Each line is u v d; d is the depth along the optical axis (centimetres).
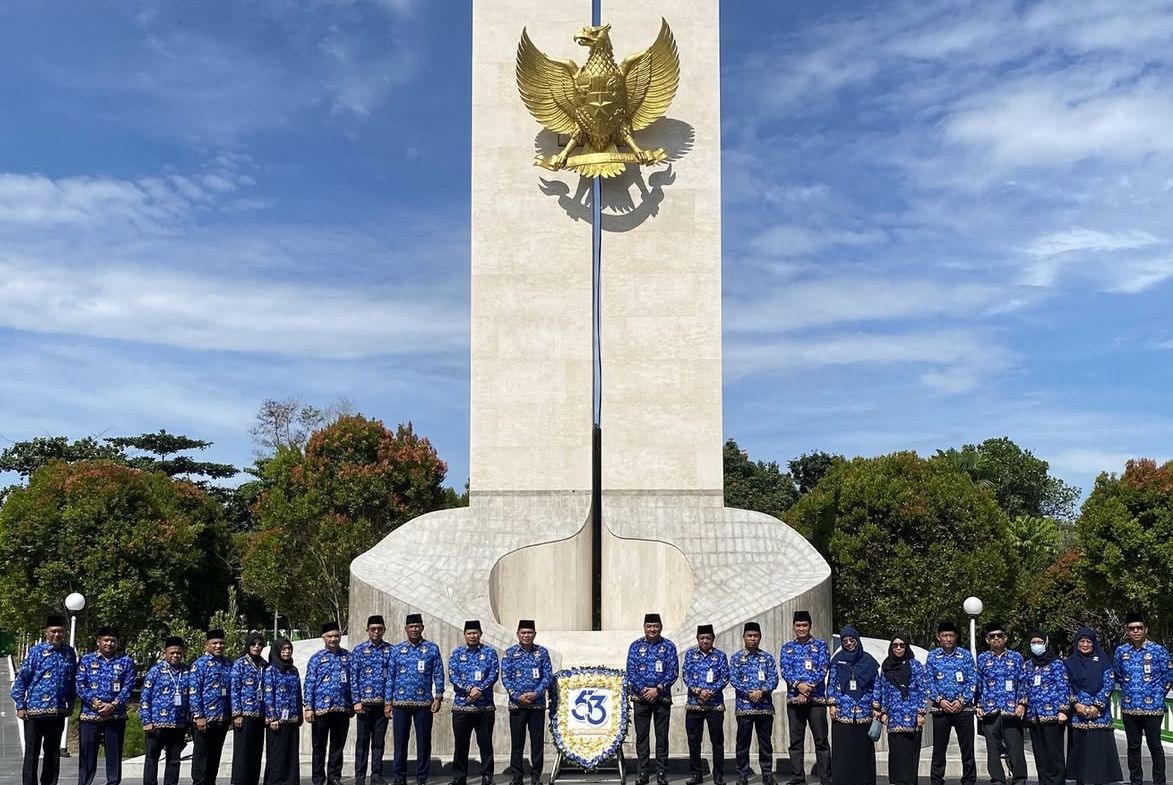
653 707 1469
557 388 2183
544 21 2288
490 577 2031
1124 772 1725
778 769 1642
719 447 2164
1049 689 1441
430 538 2088
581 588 2125
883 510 3803
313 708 1460
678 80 2217
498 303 2205
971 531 3797
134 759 1914
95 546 3891
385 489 4034
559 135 2245
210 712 1407
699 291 2208
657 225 2223
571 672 1486
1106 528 3709
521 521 2130
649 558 2119
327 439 4134
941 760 1455
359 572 1973
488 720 1456
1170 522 3606
